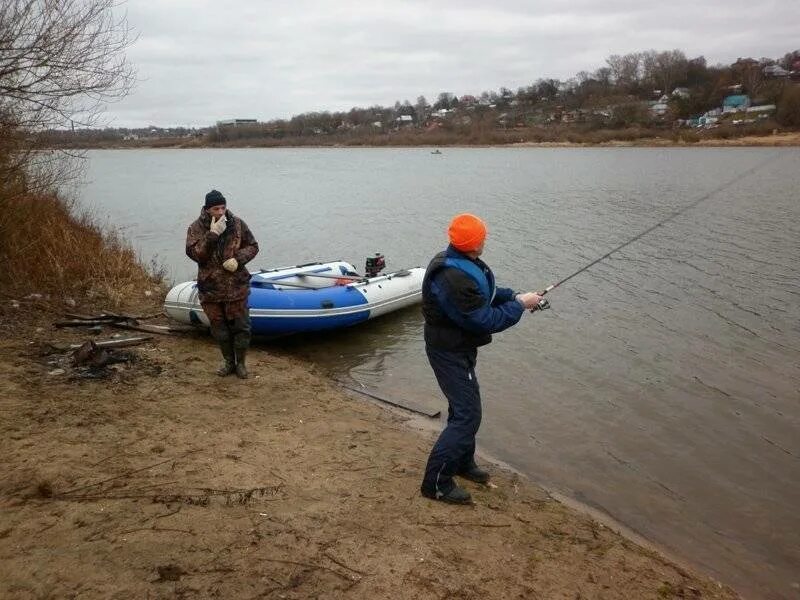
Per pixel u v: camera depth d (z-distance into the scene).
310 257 14.48
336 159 69.81
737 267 12.09
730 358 7.58
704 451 5.41
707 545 4.12
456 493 3.87
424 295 3.57
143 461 3.98
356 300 8.51
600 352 7.74
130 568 2.87
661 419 6.00
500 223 18.16
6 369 5.29
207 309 5.63
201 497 3.57
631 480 4.91
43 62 7.05
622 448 5.43
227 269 5.48
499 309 3.55
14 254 7.75
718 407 6.27
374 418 5.51
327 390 6.11
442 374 3.65
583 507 4.45
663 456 5.31
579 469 5.05
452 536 3.51
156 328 6.98
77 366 5.56
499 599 3.00
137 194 30.52
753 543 4.18
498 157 61.69
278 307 7.77
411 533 3.47
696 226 16.73
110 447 4.13
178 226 19.59
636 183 29.55
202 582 2.83
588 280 11.34
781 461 5.27
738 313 9.33
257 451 4.35
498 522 3.78
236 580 2.87
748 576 3.82
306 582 2.92
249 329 5.84
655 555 3.80
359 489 3.95
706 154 48.34
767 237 14.98
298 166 56.16
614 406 6.26
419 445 4.96
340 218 20.75
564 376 7.00
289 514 3.51
